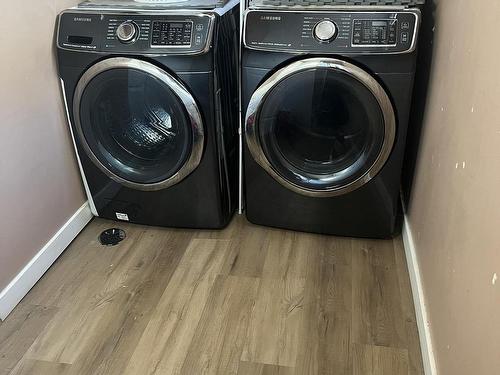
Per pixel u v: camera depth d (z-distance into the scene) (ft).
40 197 6.47
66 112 6.81
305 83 6.12
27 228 6.27
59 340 5.69
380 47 5.78
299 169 6.79
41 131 6.36
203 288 6.35
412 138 7.13
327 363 5.36
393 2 5.94
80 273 6.64
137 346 5.60
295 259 6.79
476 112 4.09
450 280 4.58
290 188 6.84
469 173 4.18
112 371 5.33
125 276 6.58
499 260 3.36
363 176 6.52
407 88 5.94
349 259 6.77
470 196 4.11
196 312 6.00
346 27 5.85
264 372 5.28
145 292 6.31
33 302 6.20
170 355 5.49
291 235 7.24
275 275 6.53
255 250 6.97
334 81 6.05
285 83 6.13
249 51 6.10
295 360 5.40
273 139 6.62
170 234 7.34
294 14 5.96
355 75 5.88
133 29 6.12
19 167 6.01
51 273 6.64
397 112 6.09
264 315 5.94
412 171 6.96
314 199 6.87
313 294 6.22
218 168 6.82
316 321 5.84
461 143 4.48
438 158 5.36
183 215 7.25
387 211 6.79
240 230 7.37
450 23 5.31
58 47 6.36
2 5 5.48
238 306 6.07
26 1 5.83
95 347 5.60
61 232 6.95
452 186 4.70
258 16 6.03
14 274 6.11
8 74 5.68
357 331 5.71
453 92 4.90
